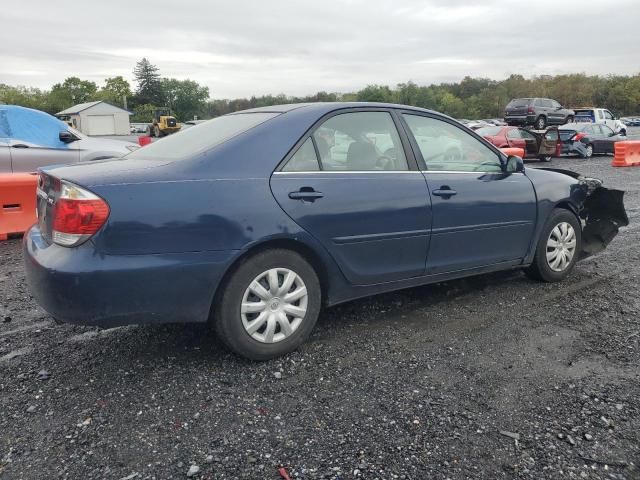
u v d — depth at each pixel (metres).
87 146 9.48
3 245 6.56
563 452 2.48
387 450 2.49
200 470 2.35
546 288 4.84
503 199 4.36
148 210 2.89
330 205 3.40
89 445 2.53
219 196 3.06
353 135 3.70
